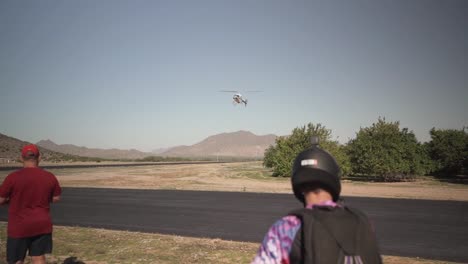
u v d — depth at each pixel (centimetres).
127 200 2073
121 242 1060
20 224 553
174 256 905
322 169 190
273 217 1500
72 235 1162
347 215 178
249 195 2300
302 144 4228
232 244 1038
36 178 563
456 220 1409
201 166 8038
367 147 3569
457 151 3981
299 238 174
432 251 973
